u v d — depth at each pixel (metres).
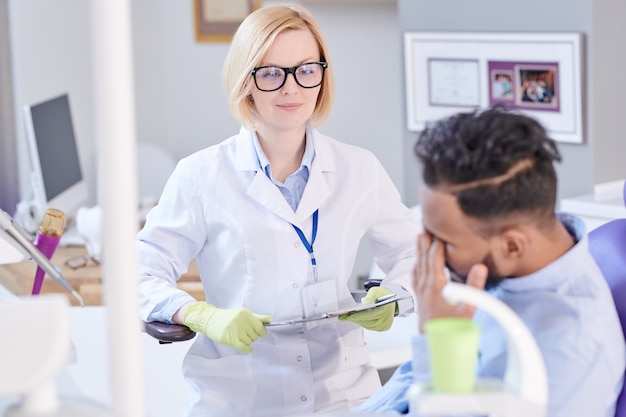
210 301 2.38
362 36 5.12
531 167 1.40
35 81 5.22
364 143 5.23
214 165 2.32
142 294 2.31
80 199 4.85
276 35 2.17
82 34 5.34
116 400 1.20
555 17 4.02
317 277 2.29
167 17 5.76
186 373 2.33
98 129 1.19
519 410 1.16
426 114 4.61
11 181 5.07
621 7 4.00
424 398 1.15
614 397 1.51
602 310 1.47
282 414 2.27
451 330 1.16
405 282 2.36
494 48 4.24
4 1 4.98
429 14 4.52
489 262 1.45
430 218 1.43
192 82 5.79
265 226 2.26
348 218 2.33
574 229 1.56
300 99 2.21
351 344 2.34
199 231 2.33
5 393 1.14
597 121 3.99
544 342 1.44
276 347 2.28
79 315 2.70
